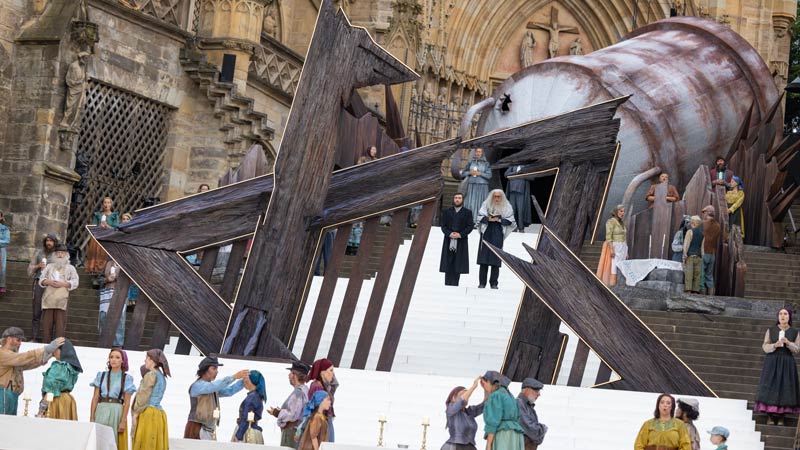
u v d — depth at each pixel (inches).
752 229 1577.3
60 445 623.5
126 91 1592.0
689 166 1683.1
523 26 2159.2
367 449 639.1
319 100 1040.8
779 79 2107.5
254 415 744.3
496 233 1267.2
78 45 1486.2
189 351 1064.2
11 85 1481.3
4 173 1473.9
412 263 1035.9
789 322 968.3
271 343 1023.6
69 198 1496.1
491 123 1683.1
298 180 1035.3
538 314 1021.8
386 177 1043.9
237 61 1683.1
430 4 2022.6
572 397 963.3
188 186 1670.8
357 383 968.3
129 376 720.3
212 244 1055.0
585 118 1038.4
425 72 2017.7
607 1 2127.2
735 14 2103.8
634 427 936.9
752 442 932.0
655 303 1267.2
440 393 959.0
